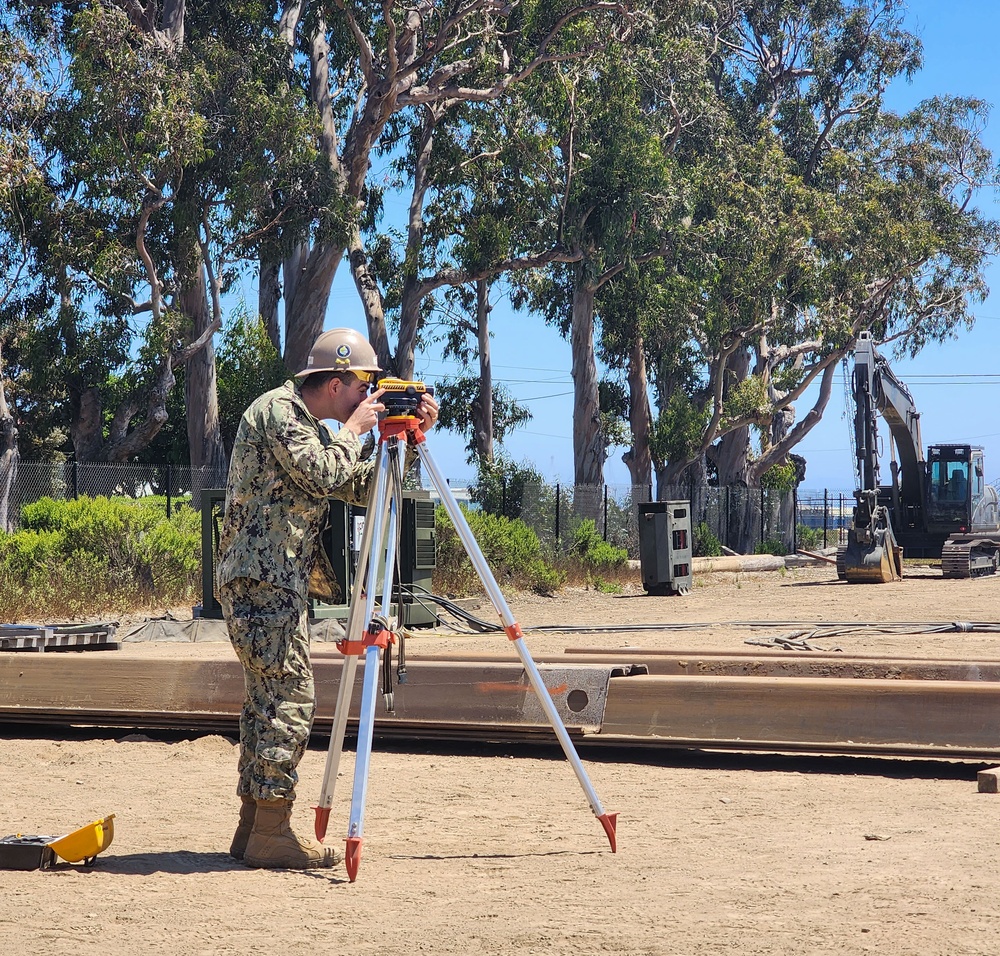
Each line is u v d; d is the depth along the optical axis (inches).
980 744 266.1
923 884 170.9
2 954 141.3
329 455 177.6
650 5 1403.8
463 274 1456.7
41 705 318.3
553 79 1382.9
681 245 1556.3
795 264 1646.2
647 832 211.0
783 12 2011.6
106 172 1170.6
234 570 179.9
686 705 285.1
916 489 1390.3
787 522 2021.4
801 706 278.8
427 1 1318.9
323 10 1347.2
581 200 1440.7
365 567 185.9
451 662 315.0
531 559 1067.9
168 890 171.2
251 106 1190.9
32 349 1222.3
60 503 879.7
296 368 1413.6
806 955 137.6
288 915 157.8
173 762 284.8
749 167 1697.8
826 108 2041.1
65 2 1305.4
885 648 543.5
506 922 152.9
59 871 182.5
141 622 679.1
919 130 2039.9
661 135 1600.6
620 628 655.1
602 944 142.7
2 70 1066.1
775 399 2043.6
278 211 1273.4
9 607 674.2
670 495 1759.4
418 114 1523.1
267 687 183.3
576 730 288.5
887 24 2003.0
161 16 1285.7
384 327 1493.6
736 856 190.7
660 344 1734.7
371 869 183.8
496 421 1850.4
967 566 1280.8
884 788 254.1
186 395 1326.3
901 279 1915.6
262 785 182.4
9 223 1180.5
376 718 301.4
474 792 250.4
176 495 1159.6
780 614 819.4
